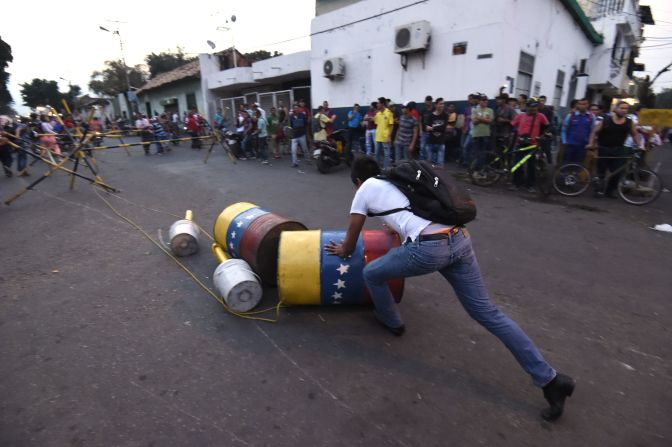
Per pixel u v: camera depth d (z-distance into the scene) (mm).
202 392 2582
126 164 12945
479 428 2273
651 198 6711
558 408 2275
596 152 7160
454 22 10031
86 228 6098
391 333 3191
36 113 17109
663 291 3818
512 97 9812
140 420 2361
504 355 2910
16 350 3068
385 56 11844
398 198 2436
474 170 8398
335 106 13906
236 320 3430
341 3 13211
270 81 19359
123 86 48031
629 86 25953
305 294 3350
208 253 4930
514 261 4539
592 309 3520
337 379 2684
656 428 2268
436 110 8703
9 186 9805
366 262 3277
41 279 4332
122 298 3859
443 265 2320
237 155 12844
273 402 2484
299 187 8523
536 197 7328
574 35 13852
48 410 2453
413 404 2455
